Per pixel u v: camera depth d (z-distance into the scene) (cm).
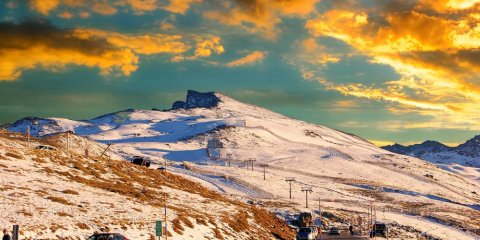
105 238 3853
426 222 13038
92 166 8675
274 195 16462
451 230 12325
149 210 6106
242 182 18312
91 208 5550
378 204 16600
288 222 9600
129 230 4881
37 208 4962
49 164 7806
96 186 7188
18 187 5834
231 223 6738
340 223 11088
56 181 6762
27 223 4294
